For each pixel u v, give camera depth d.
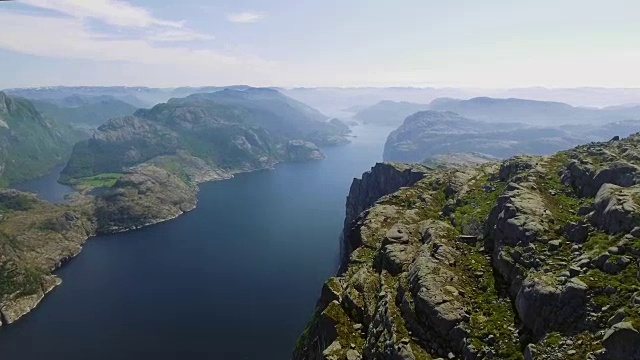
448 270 68.56
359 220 126.00
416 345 57.97
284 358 165.38
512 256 65.00
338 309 77.88
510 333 53.84
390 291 72.31
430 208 116.44
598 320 46.25
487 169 129.88
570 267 54.75
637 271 49.22
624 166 75.56
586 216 66.25
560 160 102.81
